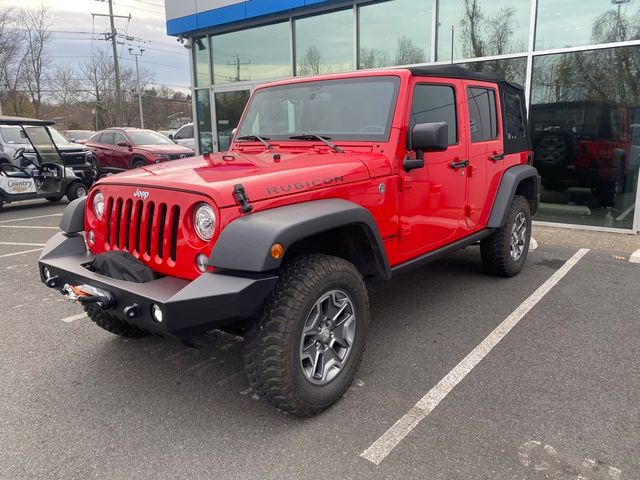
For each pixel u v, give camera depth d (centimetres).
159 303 244
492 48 803
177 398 312
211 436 272
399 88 347
